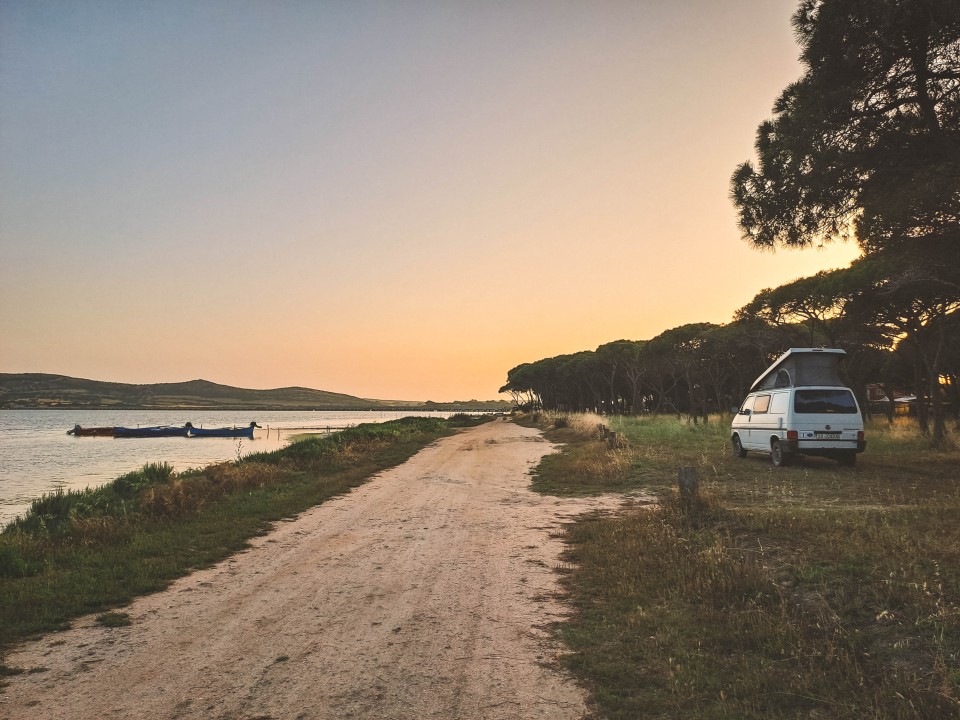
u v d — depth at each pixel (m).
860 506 9.22
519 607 5.97
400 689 4.21
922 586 5.12
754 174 11.48
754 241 11.74
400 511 11.84
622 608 5.76
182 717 3.82
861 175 10.35
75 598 6.32
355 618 5.74
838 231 11.23
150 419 162.25
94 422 134.75
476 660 4.70
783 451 14.35
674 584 6.25
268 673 4.49
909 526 7.45
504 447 27.09
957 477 12.21
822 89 9.52
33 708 3.96
